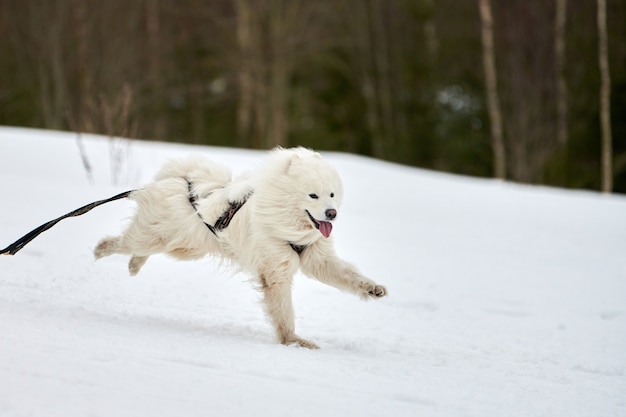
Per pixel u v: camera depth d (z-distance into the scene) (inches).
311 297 331.6
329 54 1617.9
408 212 660.1
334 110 1658.5
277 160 251.8
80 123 987.9
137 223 269.4
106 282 309.3
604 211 729.6
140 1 1471.5
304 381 190.4
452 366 233.3
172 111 1603.1
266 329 265.1
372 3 1625.2
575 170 1445.6
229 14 1531.7
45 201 498.3
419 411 177.0
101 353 192.9
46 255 346.6
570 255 499.5
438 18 1626.5
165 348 210.7
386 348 251.6
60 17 1376.7
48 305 255.9
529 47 1428.4
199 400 164.6
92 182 638.5
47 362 177.8
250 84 1498.5
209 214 258.4
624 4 1413.6
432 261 445.7
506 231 593.6
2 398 150.4
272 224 246.5
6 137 788.6
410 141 1647.4
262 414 161.0
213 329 253.0
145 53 1517.0
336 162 909.2
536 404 195.9
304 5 1505.9
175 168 275.6
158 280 326.0
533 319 323.3
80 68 1373.0
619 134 1437.0
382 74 1636.3
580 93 1437.0
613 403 205.2
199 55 1583.4
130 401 158.4
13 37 1434.5
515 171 1390.3
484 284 390.9
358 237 510.3
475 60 1585.9
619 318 335.6
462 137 1595.7
